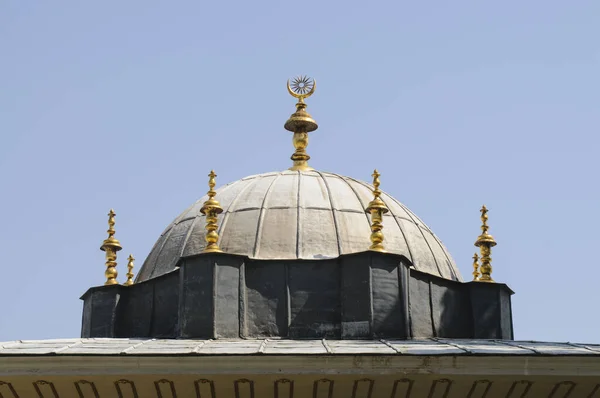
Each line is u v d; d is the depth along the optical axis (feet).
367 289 201.16
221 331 198.49
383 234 219.61
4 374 166.50
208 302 199.41
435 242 233.55
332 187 228.63
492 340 199.31
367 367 165.78
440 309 218.18
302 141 248.73
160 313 215.92
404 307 203.10
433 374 165.48
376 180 211.41
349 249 214.28
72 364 166.81
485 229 232.53
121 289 225.56
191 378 167.84
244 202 222.69
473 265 235.81
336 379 167.32
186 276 202.80
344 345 177.06
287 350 168.96
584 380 165.78
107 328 222.48
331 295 204.54
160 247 229.25
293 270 206.08
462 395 168.66
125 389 169.78
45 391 170.19
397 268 204.13
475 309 222.28
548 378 165.48
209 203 207.62
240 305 201.57
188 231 224.33
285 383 168.35
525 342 188.24
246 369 166.20
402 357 165.27
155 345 177.99
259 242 212.84
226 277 201.98
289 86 254.47
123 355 166.40
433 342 187.01
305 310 203.92
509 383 167.12
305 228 215.72
